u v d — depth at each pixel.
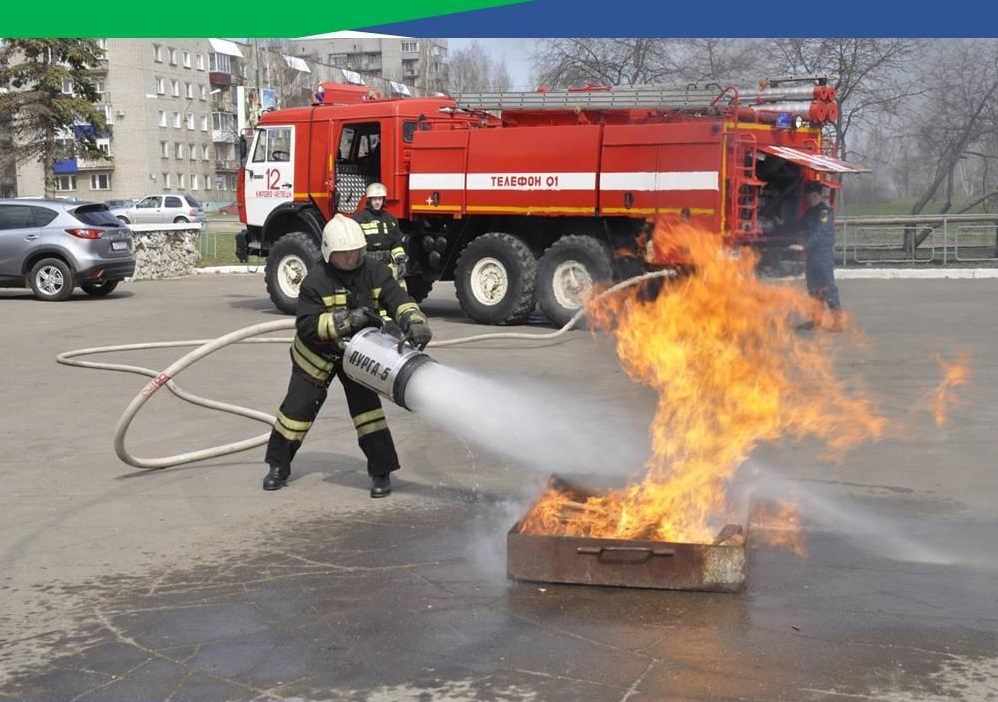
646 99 12.82
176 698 3.59
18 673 3.81
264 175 15.73
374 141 15.43
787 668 3.71
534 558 4.56
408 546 5.16
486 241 13.95
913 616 4.16
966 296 16.66
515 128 13.57
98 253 18.17
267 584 4.68
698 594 4.42
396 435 7.55
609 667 3.74
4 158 47.97
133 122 83.69
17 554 5.15
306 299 5.83
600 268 13.23
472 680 3.67
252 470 6.71
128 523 5.63
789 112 13.21
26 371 10.72
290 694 3.60
